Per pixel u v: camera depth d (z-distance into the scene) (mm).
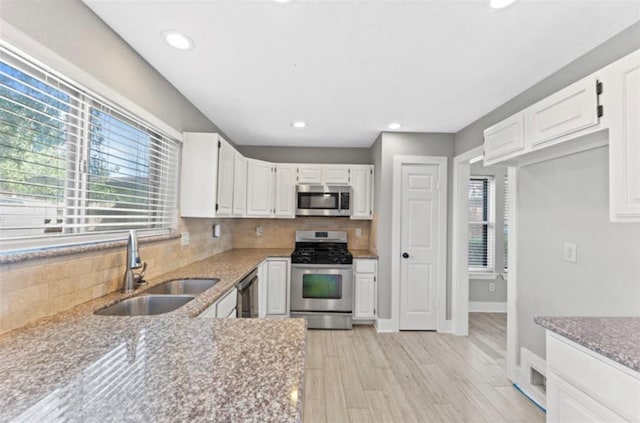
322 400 2113
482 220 4238
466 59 1826
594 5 1346
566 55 1772
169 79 2131
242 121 3078
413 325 3445
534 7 1364
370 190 3902
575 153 1834
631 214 1191
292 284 3535
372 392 2219
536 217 2152
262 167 3674
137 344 961
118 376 759
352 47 1709
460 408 2047
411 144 3432
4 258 1038
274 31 1565
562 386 1224
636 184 1175
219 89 2295
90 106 1468
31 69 1173
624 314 1551
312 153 4203
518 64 1882
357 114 2836
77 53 1332
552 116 1595
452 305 3416
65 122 1313
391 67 1933
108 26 1531
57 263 1271
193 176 2412
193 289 2121
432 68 1942
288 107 2666
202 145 2416
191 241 2693
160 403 646
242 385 722
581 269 1796
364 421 1902
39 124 1218
